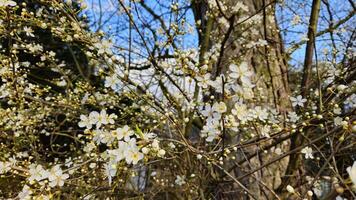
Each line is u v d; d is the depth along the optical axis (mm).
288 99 3637
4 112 3172
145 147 1687
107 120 2023
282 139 2846
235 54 3613
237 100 1678
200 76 2107
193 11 4355
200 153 1991
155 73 3234
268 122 2516
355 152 2959
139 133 1696
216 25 3924
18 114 3361
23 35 3949
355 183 996
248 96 1665
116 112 3752
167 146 2623
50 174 1938
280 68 3740
